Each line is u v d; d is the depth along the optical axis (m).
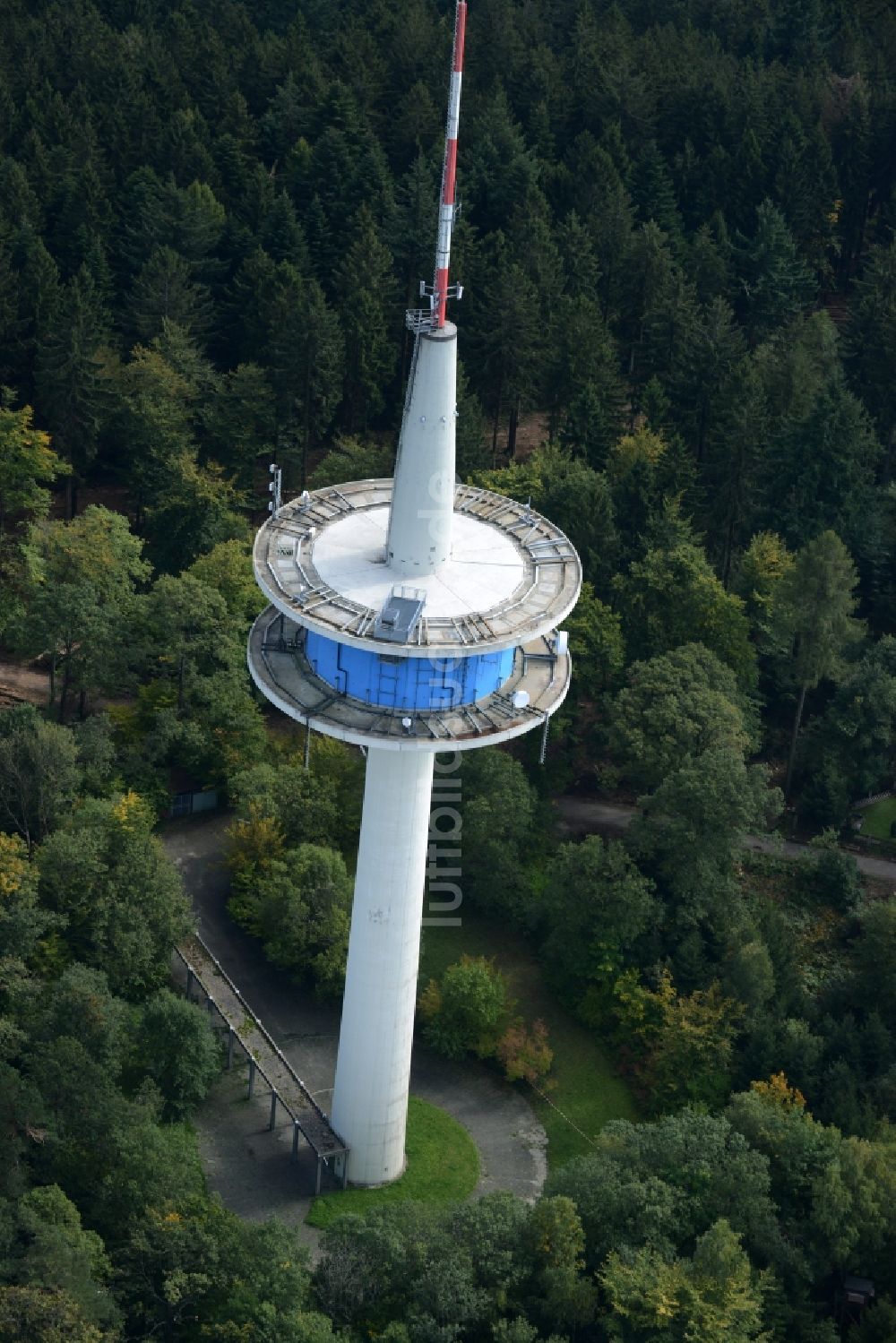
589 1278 118.75
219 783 164.50
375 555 115.38
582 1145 138.88
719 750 152.62
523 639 109.38
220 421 196.38
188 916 147.62
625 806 169.25
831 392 187.12
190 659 162.88
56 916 138.50
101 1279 113.94
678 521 178.38
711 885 152.62
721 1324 112.44
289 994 148.38
